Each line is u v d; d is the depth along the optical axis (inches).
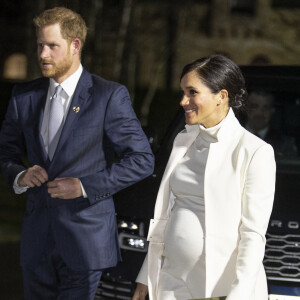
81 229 378.3
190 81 307.9
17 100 390.3
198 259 309.7
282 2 3083.2
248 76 555.5
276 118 532.1
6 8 3002.0
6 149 396.2
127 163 377.4
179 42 2935.5
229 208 303.4
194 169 316.5
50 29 369.1
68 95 379.6
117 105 379.2
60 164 375.9
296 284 426.6
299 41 3065.9
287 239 429.1
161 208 330.6
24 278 395.5
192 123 311.9
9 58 3019.2
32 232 383.9
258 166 300.7
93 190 371.9
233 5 3065.9
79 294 387.5
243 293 289.1
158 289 323.6
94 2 1584.6
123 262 452.1
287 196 451.8
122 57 1934.1
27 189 387.5
